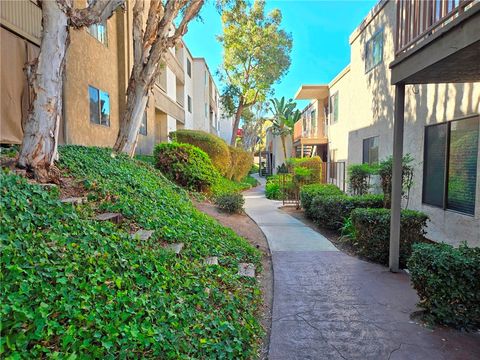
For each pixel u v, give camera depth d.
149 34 9.09
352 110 13.29
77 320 2.37
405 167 7.36
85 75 10.07
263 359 2.99
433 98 7.13
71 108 9.21
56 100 5.04
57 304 2.40
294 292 4.45
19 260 2.60
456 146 6.40
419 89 7.68
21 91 7.15
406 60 4.79
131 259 3.48
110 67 11.98
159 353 2.45
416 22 4.95
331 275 5.10
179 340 2.67
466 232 6.00
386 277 5.01
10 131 6.85
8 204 3.30
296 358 2.97
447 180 6.62
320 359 2.96
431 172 7.22
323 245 6.84
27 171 4.81
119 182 6.21
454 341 3.25
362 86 12.09
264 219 9.81
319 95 19.31
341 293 4.41
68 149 7.07
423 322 3.61
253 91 27.80
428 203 7.34
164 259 3.85
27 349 2.05
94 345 2.26
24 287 2.38
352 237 6.70
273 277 5.05
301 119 24.61
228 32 24.53
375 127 10.84
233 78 26.91
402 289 4.54
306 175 14.00
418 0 4.91
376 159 10.76
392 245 5.26
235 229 7.80
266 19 24.39
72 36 9.28
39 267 2.66
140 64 9.09
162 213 5.68
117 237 3.83
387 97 9.95
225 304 3.59
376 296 4.31
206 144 14.34
